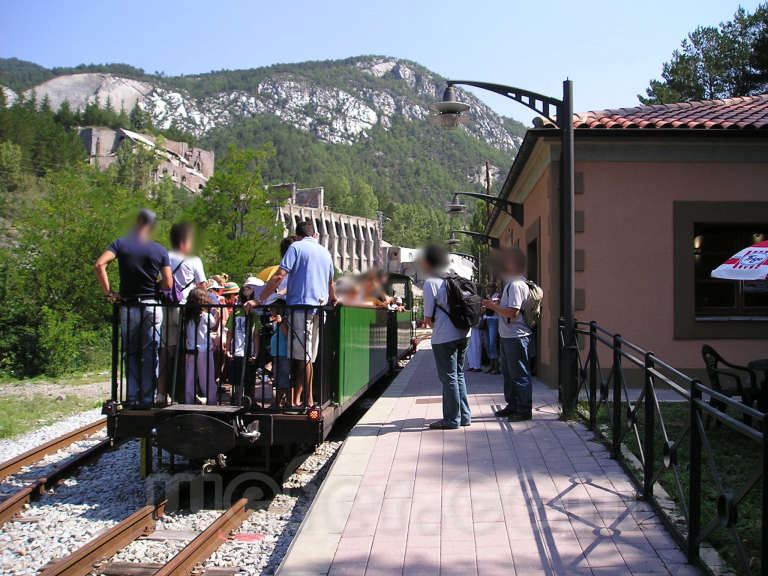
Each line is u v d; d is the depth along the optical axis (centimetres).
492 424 809
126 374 670
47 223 2122
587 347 1076
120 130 13838
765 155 1087
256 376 703
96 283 2088
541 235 1218
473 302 772
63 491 682
